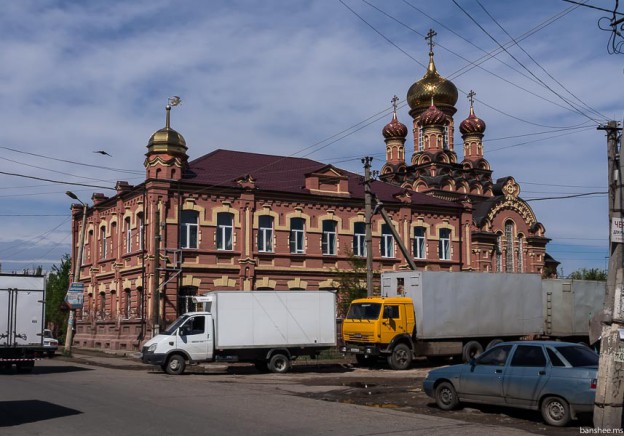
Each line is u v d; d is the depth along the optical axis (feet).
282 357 92.07
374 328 96.02
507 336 107.14
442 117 201.46
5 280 83.05
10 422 42.96
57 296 194.08
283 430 41.04
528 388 46.78
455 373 51.98
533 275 110.83
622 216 45.37
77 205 170.81
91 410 48.34
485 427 43.37
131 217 138.10
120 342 136.67
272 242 137.59
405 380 80.28
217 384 71.92
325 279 141.08
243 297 90.99
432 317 99.55
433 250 156.46
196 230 131.23
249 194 135.23
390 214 151.53
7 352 82.38
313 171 142.82
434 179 190.60
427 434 40.40
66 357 119.96
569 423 46.03
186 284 128.16
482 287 104.88
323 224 143.84
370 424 44.06
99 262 152.46
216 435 38.83
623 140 46.39
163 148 129.49
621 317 43.24
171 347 86.74
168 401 54.60
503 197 183.11
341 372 93.45
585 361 46.32
